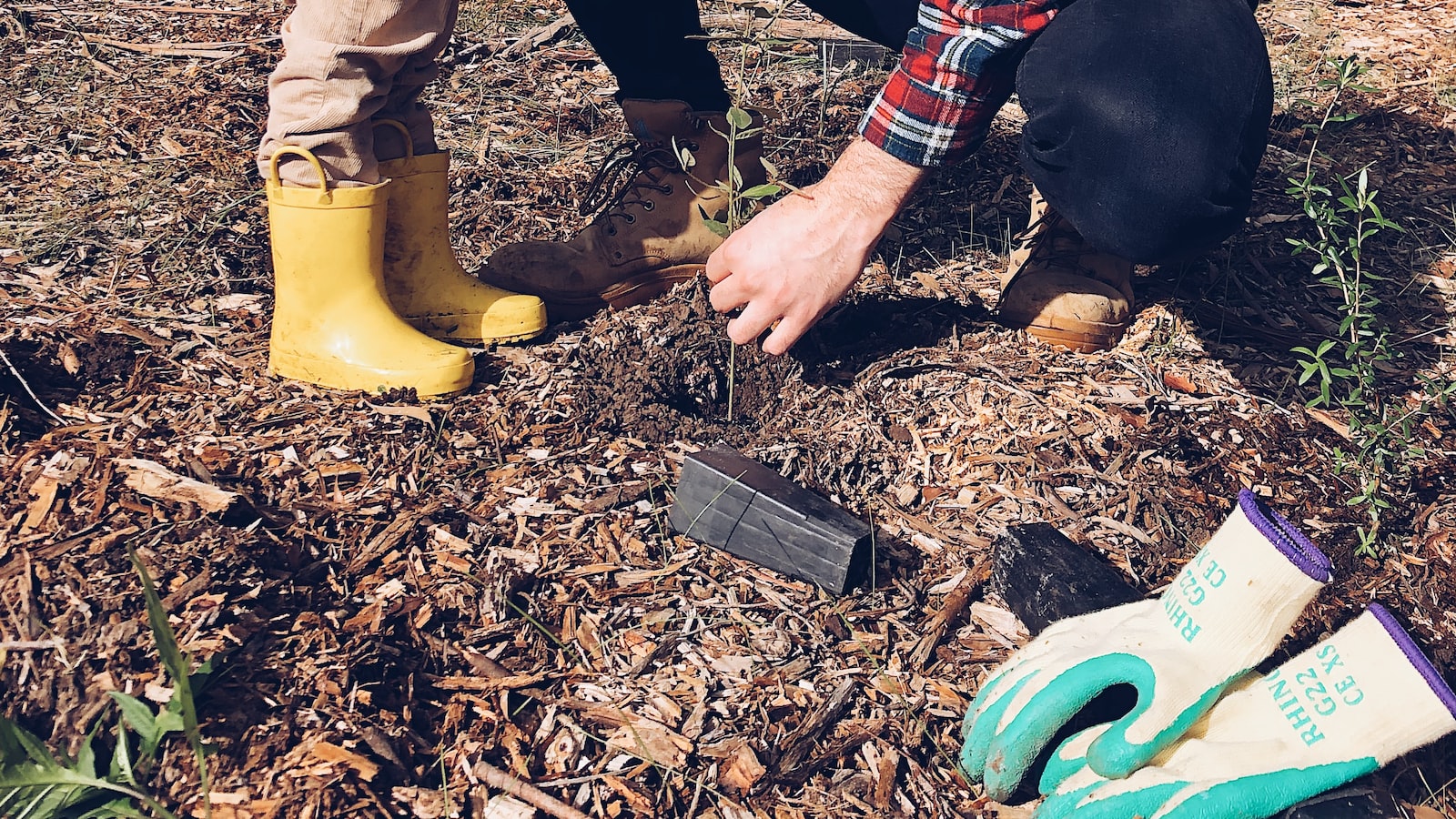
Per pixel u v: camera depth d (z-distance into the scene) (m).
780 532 1.93
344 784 1.45
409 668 1.67
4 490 1.84
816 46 4.38
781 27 4.57
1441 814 1.61
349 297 2.23
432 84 3.91
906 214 3.22
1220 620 1.37
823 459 2.19
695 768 1.58
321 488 2.00
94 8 4.27
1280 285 3.03
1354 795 1.33
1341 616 1.92
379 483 2.03
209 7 4.40
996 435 2.33
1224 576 1.37
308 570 1.80
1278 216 3.35
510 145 3.51
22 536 1.73
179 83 3.70
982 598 1.95
